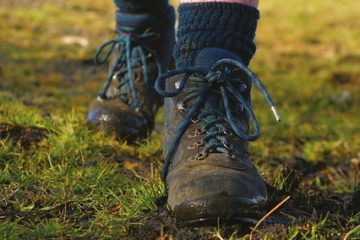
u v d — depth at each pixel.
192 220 2.02
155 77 3.22
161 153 3.13
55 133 3.21
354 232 2.10
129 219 2.21
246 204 1.99
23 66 6.34
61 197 2.40
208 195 1.99
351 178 3.50
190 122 2.23
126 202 2.32
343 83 6.99
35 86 5.54
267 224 2.12
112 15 10.50
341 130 4.85
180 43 2.33
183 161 2.17
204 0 2.29
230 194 1.99
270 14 11.45
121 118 3.12
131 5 3.15
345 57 8.39
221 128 2.20
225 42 2.29
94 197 2.43
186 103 2.27
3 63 6.39
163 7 3.20
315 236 2.02
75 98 5.14
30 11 9.86
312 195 2.52
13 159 2.82
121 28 3.24
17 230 2.10
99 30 9.05
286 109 5.61
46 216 2.29
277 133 4.54
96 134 3.15
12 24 8.75
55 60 6.85
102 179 2.61
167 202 2.18
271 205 2.32
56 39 8.16
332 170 3.67
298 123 4.93
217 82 2.23
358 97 6.27
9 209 2.31
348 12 11.91
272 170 3.31
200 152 2.16
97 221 2.24
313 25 10.59
